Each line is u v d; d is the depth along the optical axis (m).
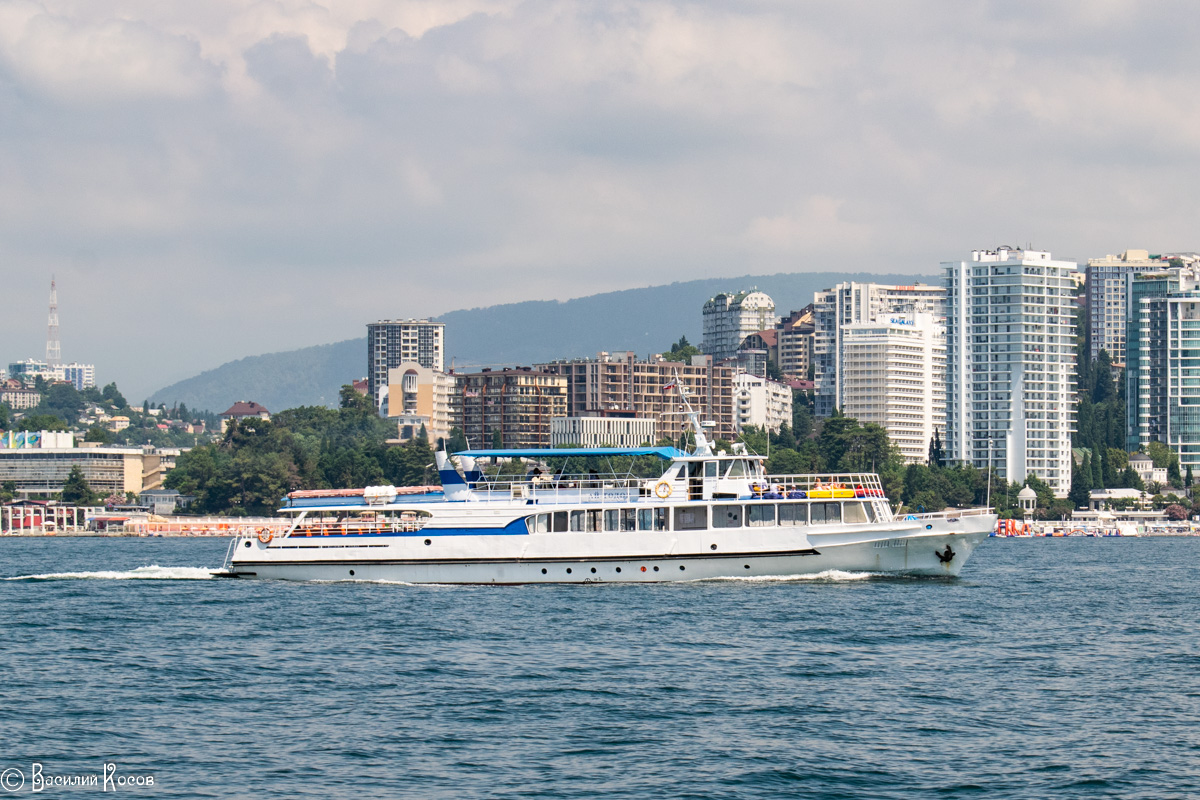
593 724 78.88
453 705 83.69
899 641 106.62
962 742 74.94
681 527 135.88
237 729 78.06
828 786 67.19
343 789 66.75
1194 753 72.75
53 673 94.56
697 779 68.12
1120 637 112.31
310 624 115.56
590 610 120.56
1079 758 71.81
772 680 91.00
